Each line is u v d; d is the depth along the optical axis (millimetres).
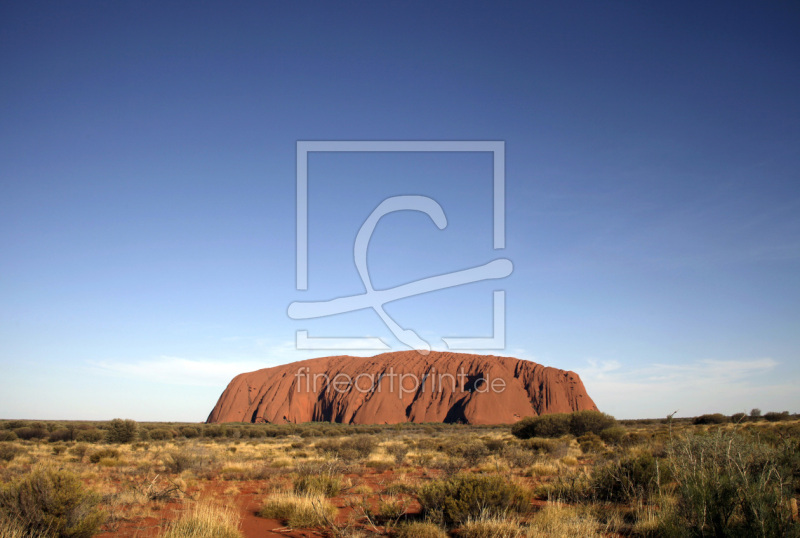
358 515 9594
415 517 9711
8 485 8234
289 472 18297
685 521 6391
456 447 25797
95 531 8258
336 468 17578
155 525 9305
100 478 17094
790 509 5988
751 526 5535
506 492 9141
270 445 41000
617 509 8727
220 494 13797
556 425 44188
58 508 7848
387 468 20125
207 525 8281
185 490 13570
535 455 21734
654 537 7121
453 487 9391
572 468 17578
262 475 17438
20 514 7664
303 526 9336
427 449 29891
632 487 9562
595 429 43594
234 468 19359
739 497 5910
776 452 7488
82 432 44219
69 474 8367
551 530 7438
